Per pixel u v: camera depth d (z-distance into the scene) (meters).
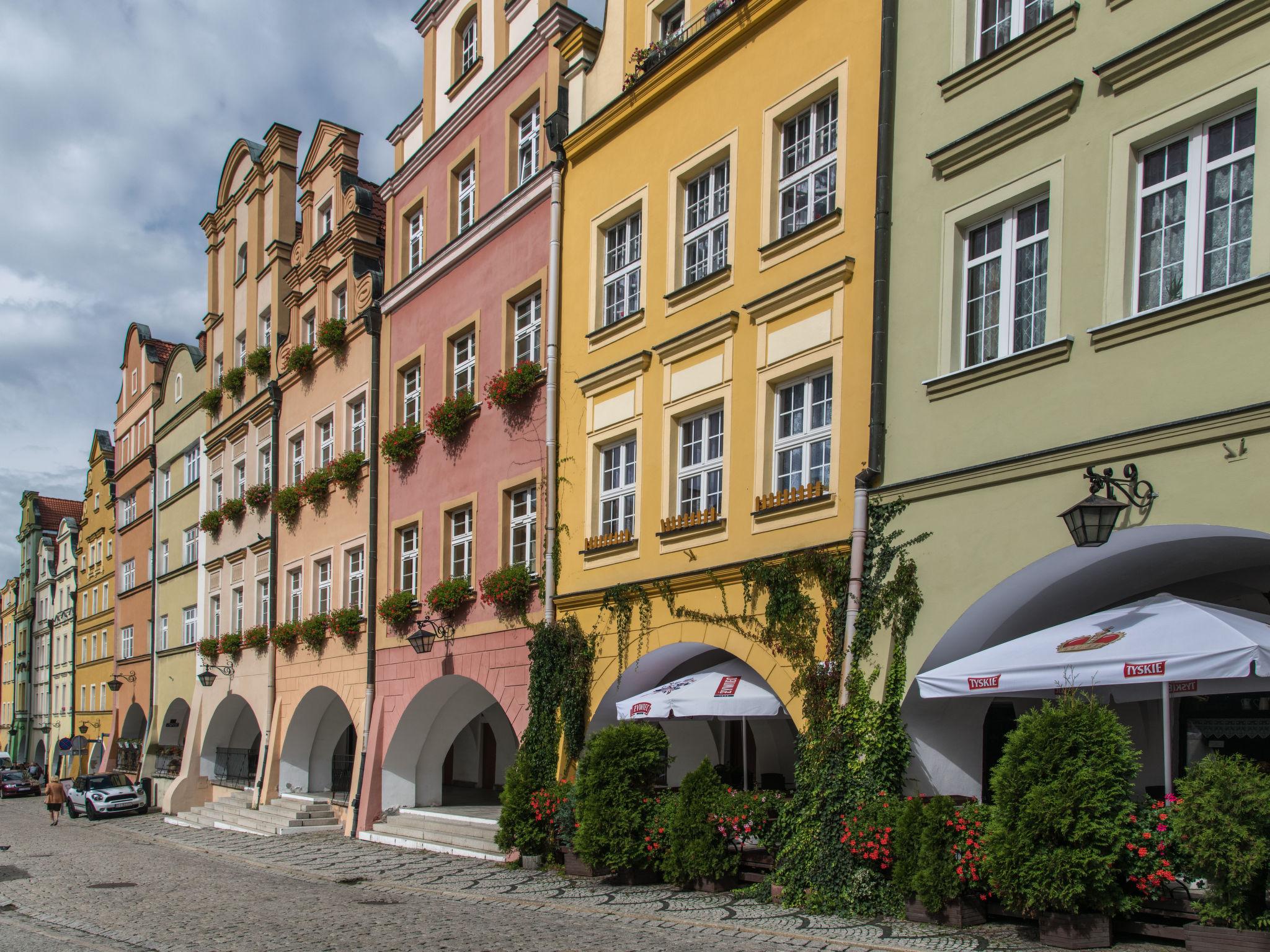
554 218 18.55
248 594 31.50
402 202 24.53
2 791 52.81
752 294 14.45
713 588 14.40
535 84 19.98
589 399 17.42
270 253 31.91
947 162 11.91
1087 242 10.51
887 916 11.08
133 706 42.03
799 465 13.70
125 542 44.94
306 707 27.56
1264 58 9.30
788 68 14.27
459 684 21.59
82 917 13.95
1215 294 9.38
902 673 11.66
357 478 25.44
